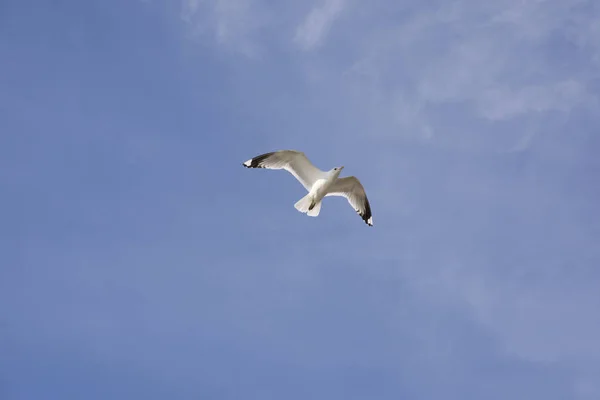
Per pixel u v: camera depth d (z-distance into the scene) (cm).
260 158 2711
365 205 2780
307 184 2725
